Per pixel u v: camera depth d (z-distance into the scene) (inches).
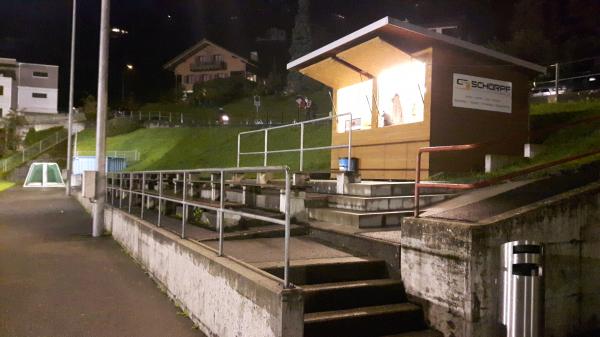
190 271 267.3
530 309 184.2
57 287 324.5
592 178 300.4
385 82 468.4
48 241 520.4
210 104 2370.8
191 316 262.5
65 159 2050.9
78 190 1175.0
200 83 2586.1
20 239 533.6
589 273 251.0
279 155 968.9
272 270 225.8
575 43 1296.8
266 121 1712.6
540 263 187.8
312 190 419.8
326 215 345.7
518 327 184.9
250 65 2760.8
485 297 205.0
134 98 2832.2
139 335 238.5
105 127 574.2
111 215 568.1
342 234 290.7
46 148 2124.8
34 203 1032.8
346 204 346.9
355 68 477.7
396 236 272.8
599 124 462.3
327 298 221.9
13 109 2368.4
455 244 209.8
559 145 435.8
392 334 216.5
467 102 426.9
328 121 1085.8
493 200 272.5
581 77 954.1
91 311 274.4
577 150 394.0
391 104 460.4
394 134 448.8
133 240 430.3
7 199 1135.0
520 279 185.3
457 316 207.8
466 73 427.2
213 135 1584.6
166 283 313.9
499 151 440.1
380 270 251.8
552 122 526.9
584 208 249.1
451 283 211.0
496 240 211.2
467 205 267.9
